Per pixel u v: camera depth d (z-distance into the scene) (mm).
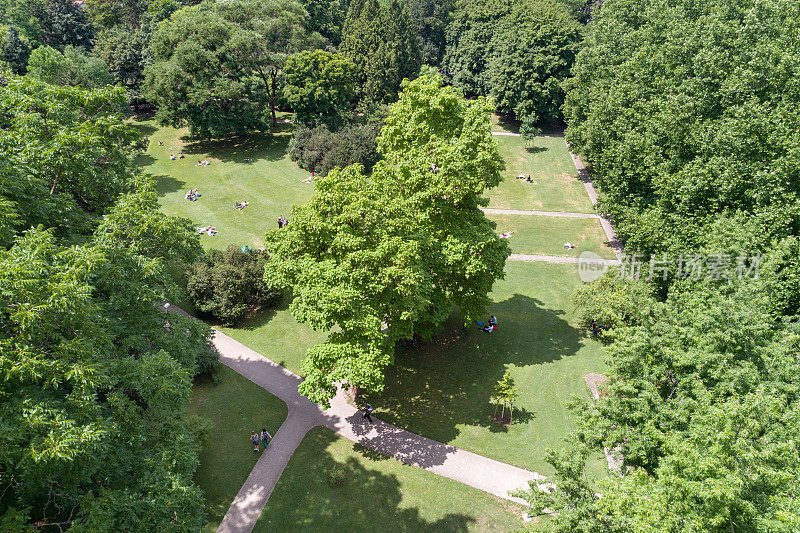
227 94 63562
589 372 34344
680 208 32812
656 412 19422
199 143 72438
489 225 34344
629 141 40250
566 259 49062
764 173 28375
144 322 22984
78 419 15945
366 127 67438
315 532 23812
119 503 15930
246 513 24672
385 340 28125
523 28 77062
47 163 23547
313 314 26266
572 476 17969
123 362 19219
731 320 20656
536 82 74688
